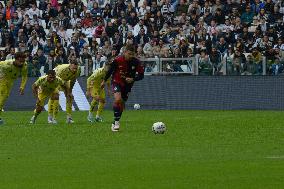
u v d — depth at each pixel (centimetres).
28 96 8538
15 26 9494
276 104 8200
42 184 2967
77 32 9112
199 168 3359
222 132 4969
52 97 5938
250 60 8306
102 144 4294
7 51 9050
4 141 4466
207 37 8844
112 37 9188
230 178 3095
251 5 9206
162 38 8956
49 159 3678
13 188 2875
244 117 6562
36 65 8619
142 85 8462
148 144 4288
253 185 2930
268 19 9081
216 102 8319
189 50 8569
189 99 8362
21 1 9788
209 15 9112
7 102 8538
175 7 9431
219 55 8375
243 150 4009
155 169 3338
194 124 5666
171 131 5044
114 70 5041
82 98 8356
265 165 3444
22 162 3578
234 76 8294
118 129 5034
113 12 9538
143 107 8438
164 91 8412
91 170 3322
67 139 4556
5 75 5844
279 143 4334
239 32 8869
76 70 5850
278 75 8206
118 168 3372
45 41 9350
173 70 8431
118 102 5009
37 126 5528
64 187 2895
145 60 8462
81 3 9750
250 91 8262
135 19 9338
